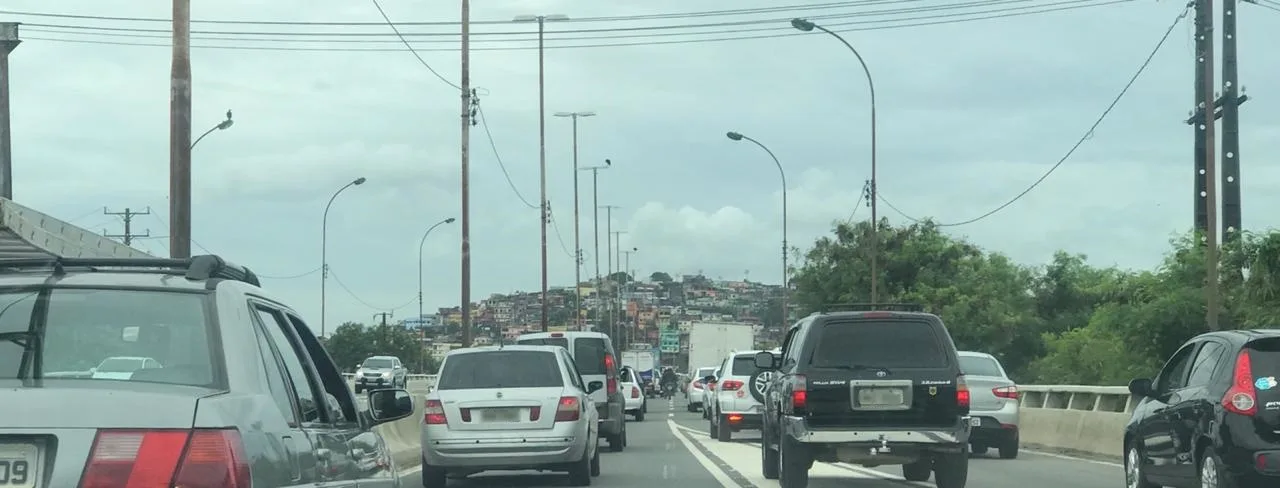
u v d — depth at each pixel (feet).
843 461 47.73
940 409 46.88
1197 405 39.68
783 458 48.29
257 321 17.42
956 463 48.52
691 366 200.23
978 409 70.85
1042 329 215.10
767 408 55.31
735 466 66.03
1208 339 41.70
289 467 15.70
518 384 52.95
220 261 17.78
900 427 46.73
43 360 15.98
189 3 60.44
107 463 13.42
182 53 60.03
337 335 316.60
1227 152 106.01
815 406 46.93
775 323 516.73
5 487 13.38
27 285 16.80
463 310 125.80
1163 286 120.98
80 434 13.53
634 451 80.23
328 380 22.07
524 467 53.93
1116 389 74.08
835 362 47.29
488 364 53.42
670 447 84.99
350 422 21.65
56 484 13.30
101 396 13.87
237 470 13.88
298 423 17.26
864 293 199.93
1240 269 106.52
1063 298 233.35
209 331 16.20
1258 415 37.17
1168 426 42.16
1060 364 166.09
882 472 62.13
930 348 47.50
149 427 13.65
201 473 13.58
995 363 74.08
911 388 46.85
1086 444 77.25
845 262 204.13
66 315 16.47
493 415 52.16
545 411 52.31
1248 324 102.42
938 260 200.75
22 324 16.38
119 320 16.37
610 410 79.30
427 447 52.29
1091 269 235.20
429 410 52.47
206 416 13.94
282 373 17.58
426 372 349.82
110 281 16.90
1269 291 101.76
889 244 204.03
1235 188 106.22
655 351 408.46
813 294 206.69
